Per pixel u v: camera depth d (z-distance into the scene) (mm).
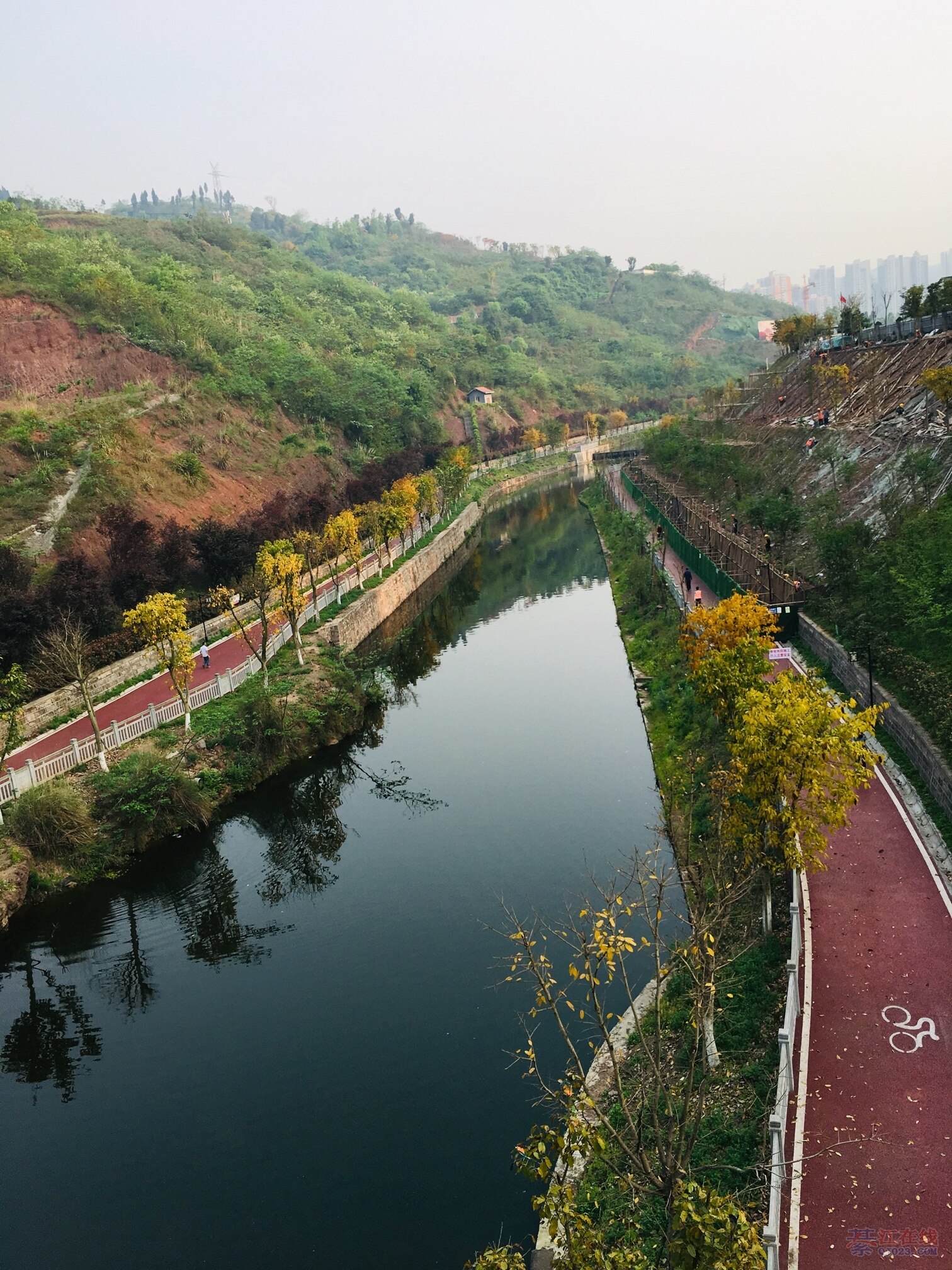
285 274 149875
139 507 57719
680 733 36156
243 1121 20188
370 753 41188
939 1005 17906
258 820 35125
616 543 79688
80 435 61062
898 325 78125
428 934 26891
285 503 67562
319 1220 17453
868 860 23281
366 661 49500
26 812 30109
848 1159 14656
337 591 57719
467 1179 18141
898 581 33562
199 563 55219
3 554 42719
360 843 32938
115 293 81438
